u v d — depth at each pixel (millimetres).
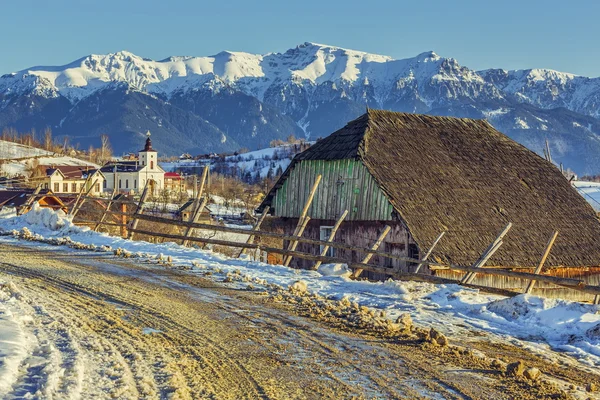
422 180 31547
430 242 28062
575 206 35344
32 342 11586
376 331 13578
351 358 11562
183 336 12727
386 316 15414
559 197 35500
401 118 36188
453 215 30172
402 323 14328
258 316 14602
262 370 10711
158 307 15281
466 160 35062
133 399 9070
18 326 12398
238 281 19078
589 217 34969
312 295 17375
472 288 19391
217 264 22750
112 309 14945
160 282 18656
